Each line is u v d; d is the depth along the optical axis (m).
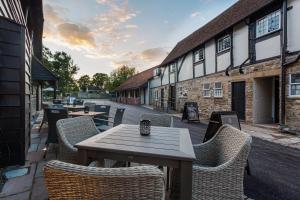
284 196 2.59
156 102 20.33
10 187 2.62
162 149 1.71
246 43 8.41
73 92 42.19
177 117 11.51
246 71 8.35
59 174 0.94
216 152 2.33
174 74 15.97
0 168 3.18
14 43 3.22
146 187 0.89
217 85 10.38
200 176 1.67
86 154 1.78
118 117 4.96
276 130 6.94
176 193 2.02
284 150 4.75
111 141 1.92
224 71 9.73
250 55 8.09
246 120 8.38
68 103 9.92
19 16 4.89
